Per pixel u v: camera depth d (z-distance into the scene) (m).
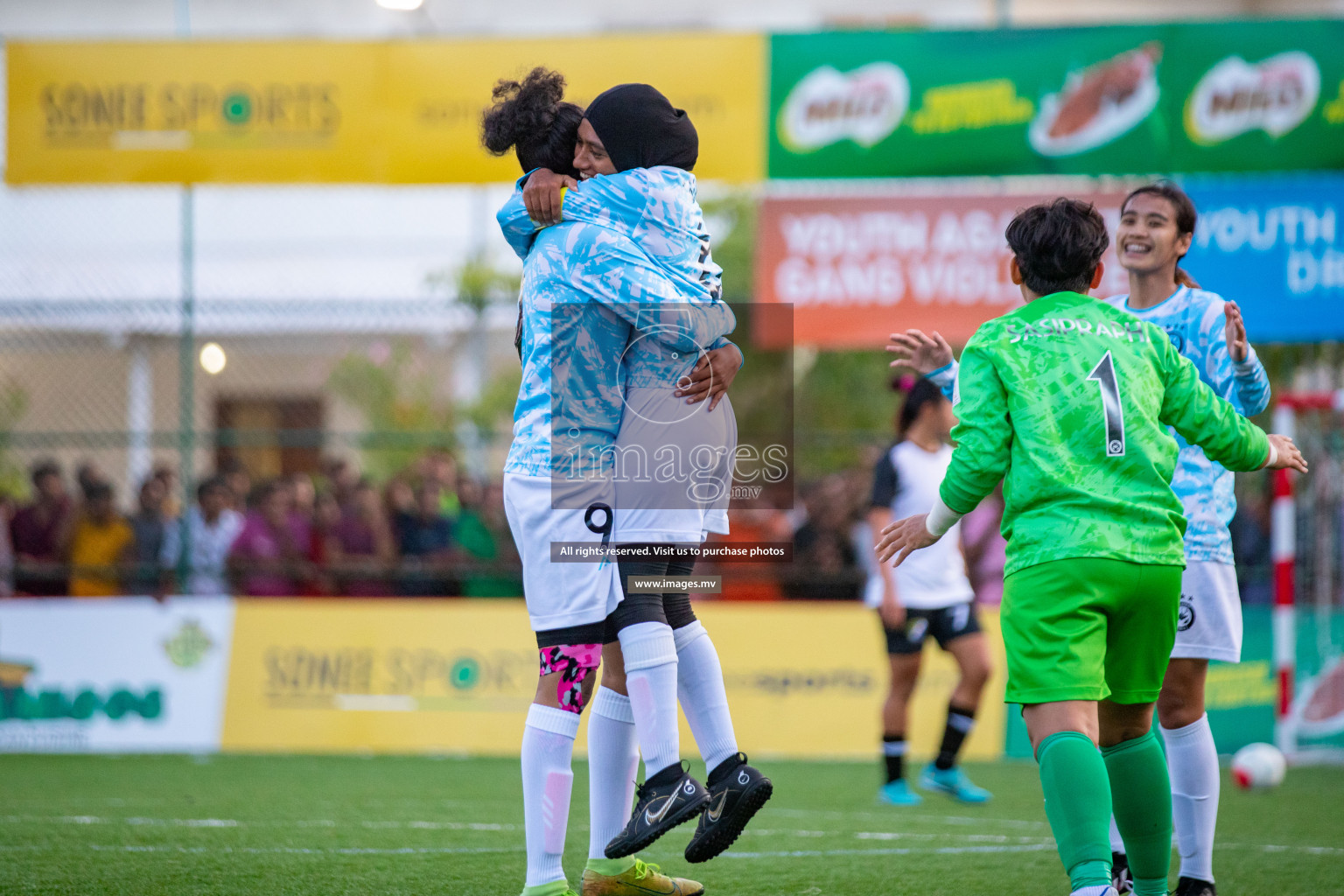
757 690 28.12
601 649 11.85
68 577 30.28
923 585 20.84
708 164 28.97
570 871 14.03
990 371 10.46
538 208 11.46
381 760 25.91
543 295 11.34
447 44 29.05
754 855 15.48
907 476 21.38
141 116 29.25
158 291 34.91
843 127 28.78
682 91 28.91
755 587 30.66
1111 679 10.61
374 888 13.06
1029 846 16.19
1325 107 28.00
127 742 27.95
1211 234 28.41
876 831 17.44
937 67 28.64
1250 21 28.08
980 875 14.15
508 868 14.27
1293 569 28.41
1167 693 12.16
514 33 29.14
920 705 27.69
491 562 31.75
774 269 29.45
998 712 27.59
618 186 11.32
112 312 30.58
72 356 41.50
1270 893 13.12
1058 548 9.95
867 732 27.55
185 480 30.61
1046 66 28.48
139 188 31.14
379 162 29.12
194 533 31.19
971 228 29.00
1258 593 28.64
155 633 28.62
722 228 45.50
